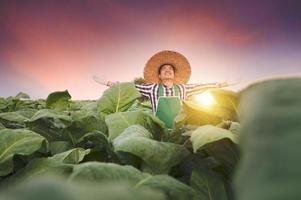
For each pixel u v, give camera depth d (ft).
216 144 3.69
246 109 1.01
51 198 0.79
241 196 0.73
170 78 13.75
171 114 9.68
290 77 1.05
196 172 3.68
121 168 2.67
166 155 3.87
